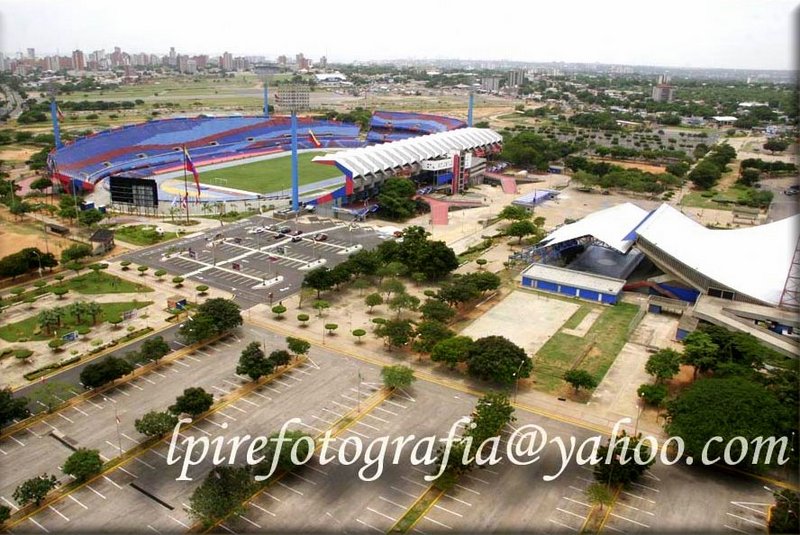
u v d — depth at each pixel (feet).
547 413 313.94
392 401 322.34
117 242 576.61
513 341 395.34
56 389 323.57
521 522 239.09
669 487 260.01
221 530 232.32
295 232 611.06
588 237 526.57
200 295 454.81
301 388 333.21
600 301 462.60
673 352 342.44
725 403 276.41
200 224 640.58
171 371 349.00
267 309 435.94
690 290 468.34
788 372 317.01
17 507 242.58
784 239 470.80
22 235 593.01
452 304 447.42
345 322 419.13
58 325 399.65
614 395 331.98
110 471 264.52
